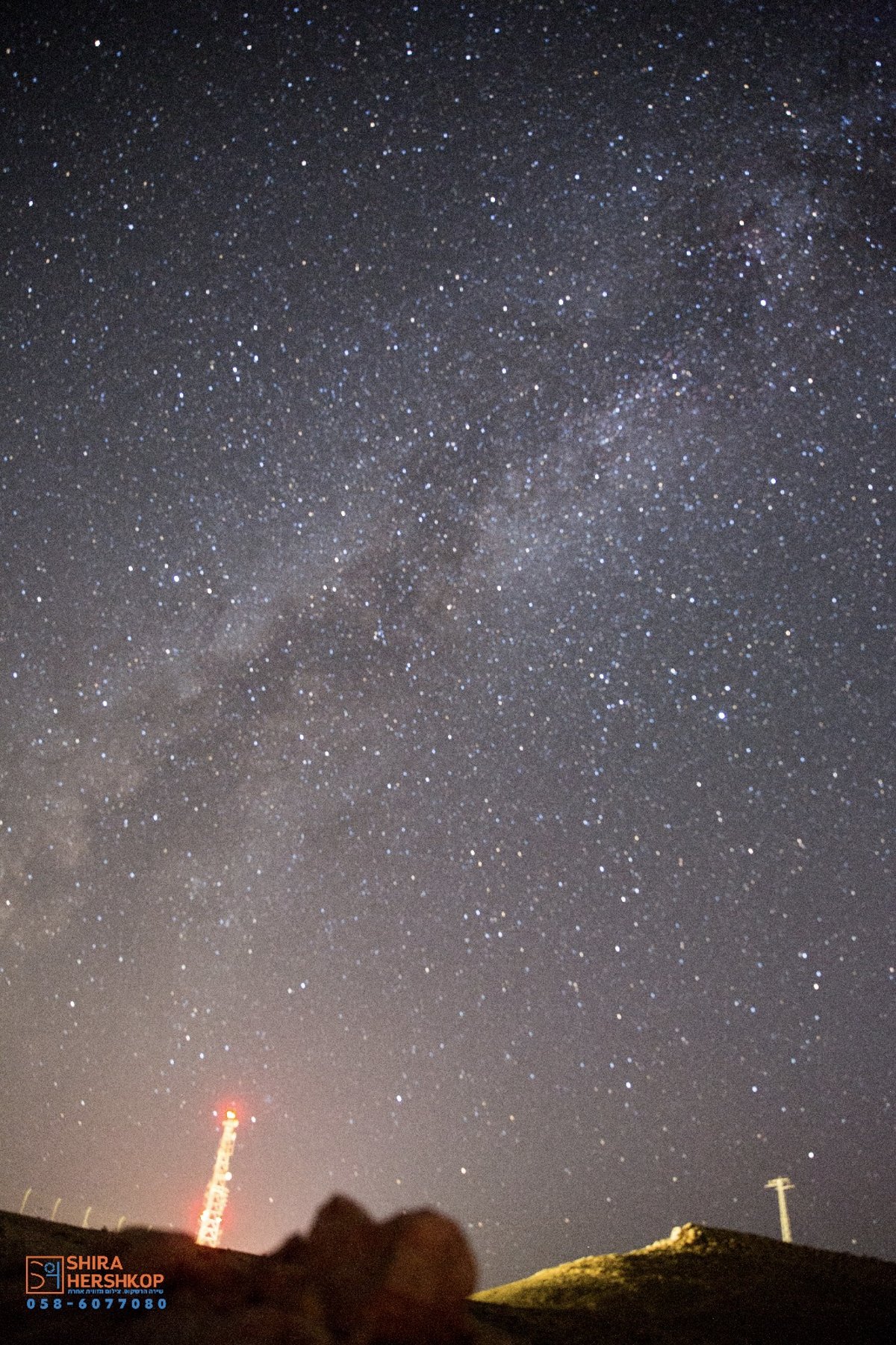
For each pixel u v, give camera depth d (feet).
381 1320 11.28
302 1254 12.63
